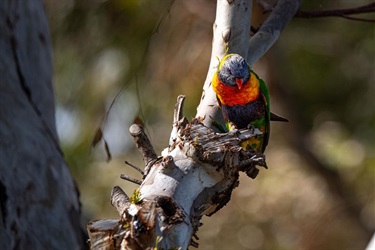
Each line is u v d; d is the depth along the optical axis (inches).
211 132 183.9
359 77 556.1
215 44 229.0
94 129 462.9
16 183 280.1
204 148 177.0
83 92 471.5
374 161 557.9
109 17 450.6
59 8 460.8
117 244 160.9
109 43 450.9
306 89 566.6
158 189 172.4
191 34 493.4
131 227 159.9
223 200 183.3
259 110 274.2
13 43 312.3
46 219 291.0
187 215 169.9
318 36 539.5
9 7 312.3
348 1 502.9
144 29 440.8
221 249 577.0
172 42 490.3
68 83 475.2
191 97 484.1
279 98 575.5
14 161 284.8
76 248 309.4
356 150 570.9
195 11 494.3
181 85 486.9
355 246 577.6
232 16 225.3
